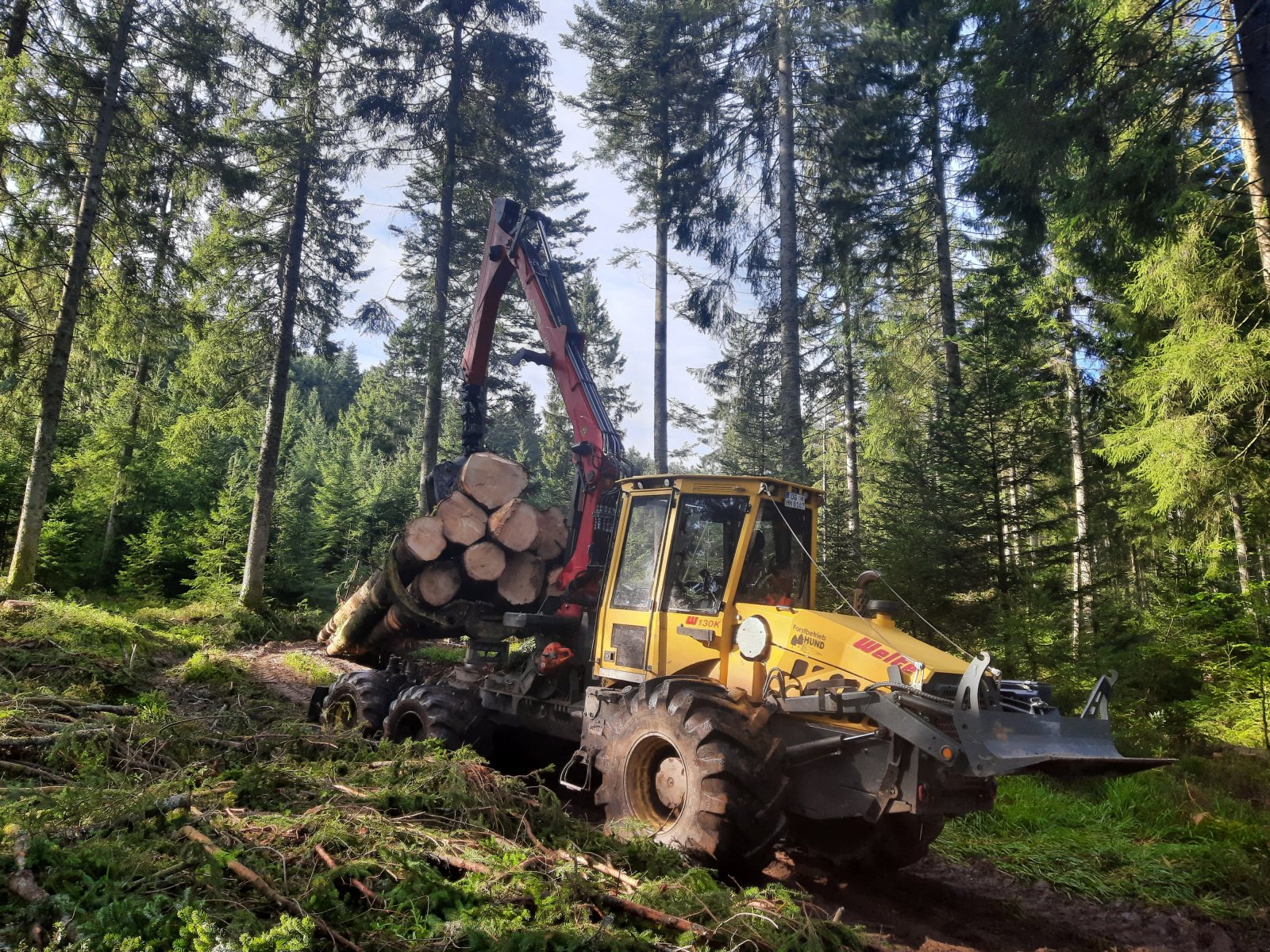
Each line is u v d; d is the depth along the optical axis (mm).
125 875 3316
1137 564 19531
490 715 7496
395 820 4277
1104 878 6047
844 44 16594
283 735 6094
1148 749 9602
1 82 14203
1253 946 5051
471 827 4457
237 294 20297
